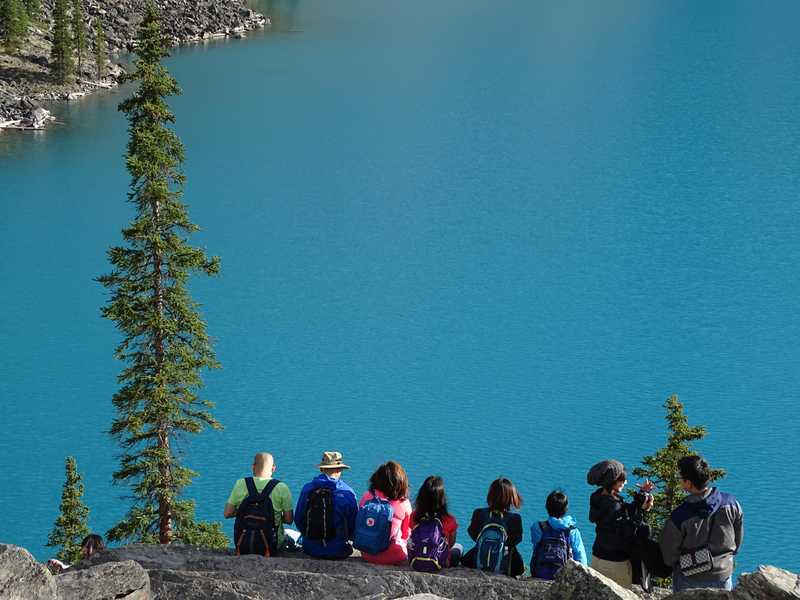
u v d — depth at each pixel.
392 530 17.09
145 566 16.69
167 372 57.72
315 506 17.38
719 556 14.46
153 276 58.53
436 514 16.92
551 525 16.52
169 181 59.12
